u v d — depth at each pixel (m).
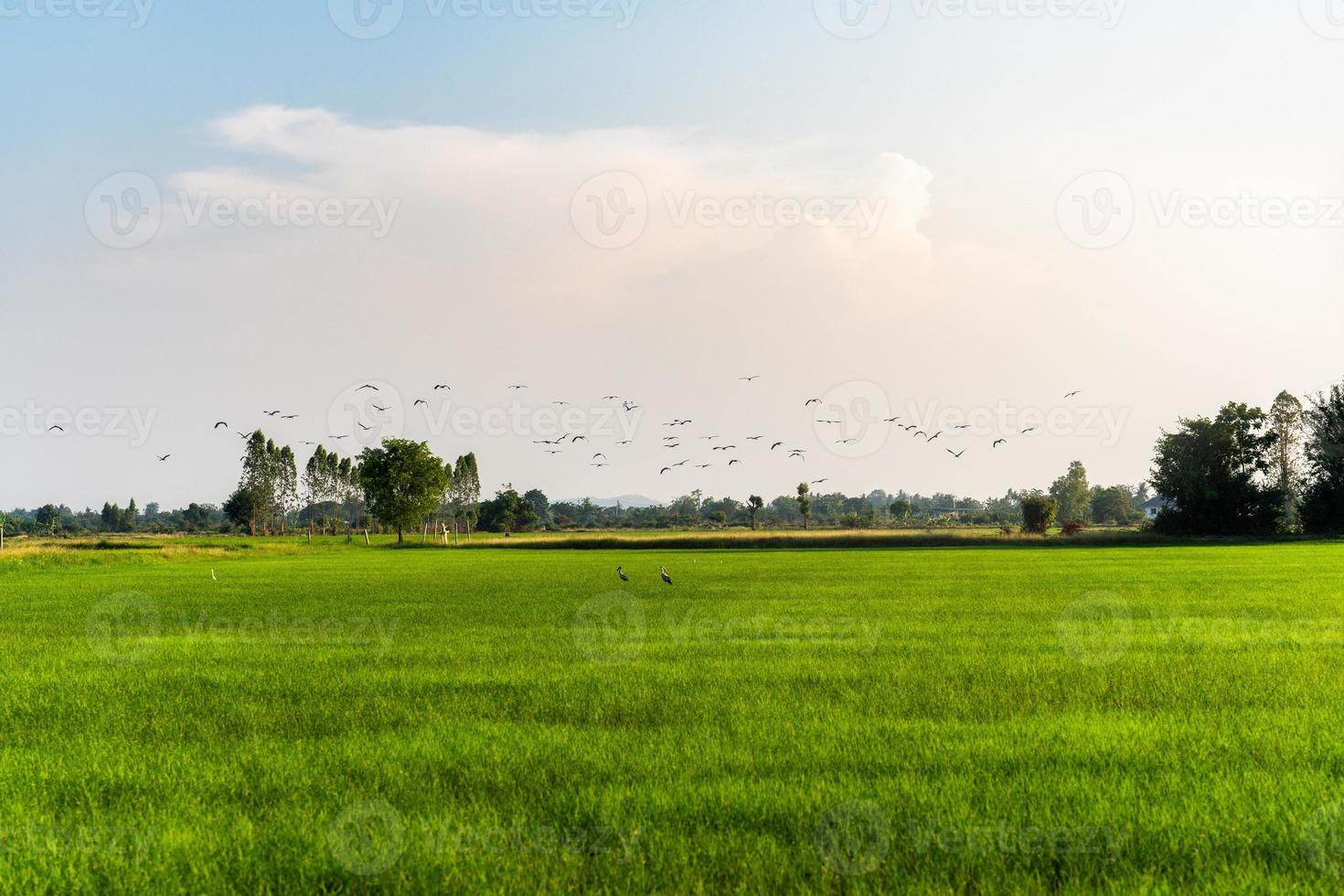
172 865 8.35
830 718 13.55
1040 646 20.59
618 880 7.90
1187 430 105.12
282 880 7.96
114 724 13.77
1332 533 99.56
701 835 8.77
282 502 157.12
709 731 12.81
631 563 65.81
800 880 7.80
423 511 132.12
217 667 18.88
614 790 10.11
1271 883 7.68
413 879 8.00
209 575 54.41
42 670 18.72
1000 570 51.59
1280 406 119.25
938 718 13.63
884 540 95.94
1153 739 12.17
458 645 22.09
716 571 52.69
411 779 10.65
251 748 12.20
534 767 11.07
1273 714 13.54
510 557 81.69
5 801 10.20
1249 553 69.88
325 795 10.21
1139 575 45.41
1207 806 9.47
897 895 7.57
